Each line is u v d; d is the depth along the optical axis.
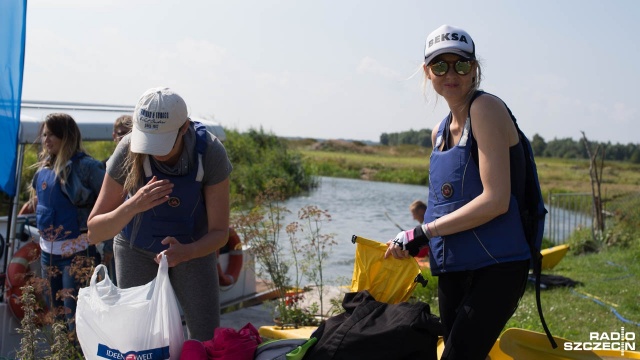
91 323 3.33
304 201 25.75
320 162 51.16
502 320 3.15
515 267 3.14
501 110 3.09
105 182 3.88
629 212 15.98
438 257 3.29
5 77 5.80
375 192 32.78
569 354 3.93
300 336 5.51
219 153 3.85
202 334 4.07
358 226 19.08
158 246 3.91
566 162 65.50
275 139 33.78
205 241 3.78
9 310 5.75
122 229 3.97
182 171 3.75
